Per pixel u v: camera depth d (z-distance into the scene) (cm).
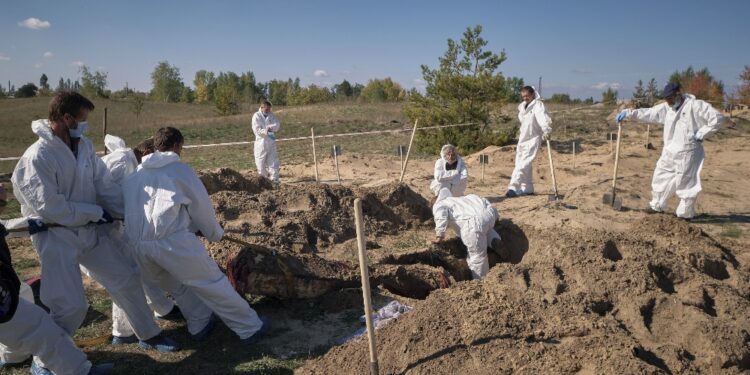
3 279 362
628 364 361
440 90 1864
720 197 1071
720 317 464
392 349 421
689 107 860
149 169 440
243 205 758
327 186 857
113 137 552
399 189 884
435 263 726
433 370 389
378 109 3684
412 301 565
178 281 484
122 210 466
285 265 550
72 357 414
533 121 1060
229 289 467
